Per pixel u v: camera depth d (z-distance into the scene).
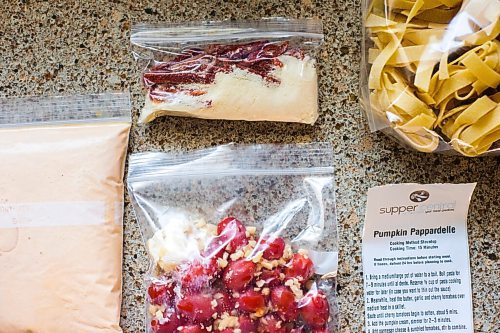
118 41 0.80
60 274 0.78
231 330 0.75
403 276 0.80
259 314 0.75
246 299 0.75
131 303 0.80
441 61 0.70
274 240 0.77
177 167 0.80
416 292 0.80
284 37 0.79
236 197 0.80
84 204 0.78
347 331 0.80
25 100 0.81
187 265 0.76
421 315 0.80
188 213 0.80
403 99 0.71
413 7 0.70
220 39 0.79
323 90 0.80
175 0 0.80
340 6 0.80
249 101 0.77
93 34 0.80
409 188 0.78
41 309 0.78
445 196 0.79
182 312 0.75
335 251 0.79
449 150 0.75
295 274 0.76
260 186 0.80
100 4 0.80
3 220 0.78
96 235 0.78
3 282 0.78
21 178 0.79
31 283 0.78
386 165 0.80
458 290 0.80
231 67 0.77
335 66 0.80
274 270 0.76
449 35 0.70
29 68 0.81
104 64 0.81
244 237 0.77
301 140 0.80
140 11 0.80
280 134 0.80
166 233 0.78
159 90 0.78
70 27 0.81
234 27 0.79
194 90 0.77
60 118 0.80
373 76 0.73
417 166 0.80
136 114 0.80
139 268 0.80
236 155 0.80
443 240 0.80
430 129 0.72
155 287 0.77
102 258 0.78
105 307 0.78
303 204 0.80
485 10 0.69
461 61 0.69
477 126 0.71
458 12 0.70
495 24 0.69
